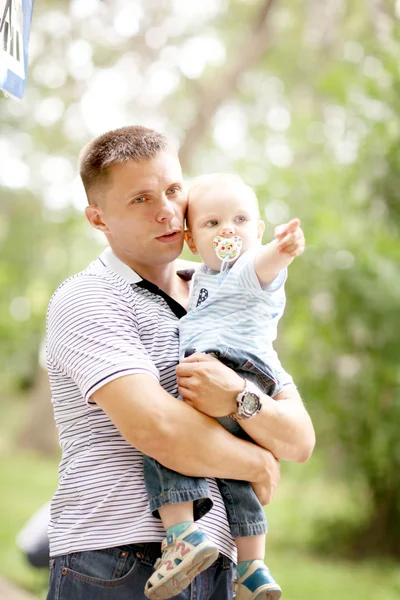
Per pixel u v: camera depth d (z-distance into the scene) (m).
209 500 2.27
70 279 2.47
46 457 17.44
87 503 2.27
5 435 19.33
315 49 16.34
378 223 8.96
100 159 2.47
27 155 15.56
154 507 2.23
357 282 8.37
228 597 2.40
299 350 9.08
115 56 15.04
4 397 22.59
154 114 16.61
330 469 9.43
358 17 15.07
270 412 2.38
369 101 8.85
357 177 8.98
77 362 2.29
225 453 2.27
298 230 2.30
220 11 17.33
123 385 2.21
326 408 8.95
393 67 8.73
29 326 17.86
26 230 16.34
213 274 2.57
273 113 17.84
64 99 14.83
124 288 2.44
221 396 2.29
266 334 2.45
